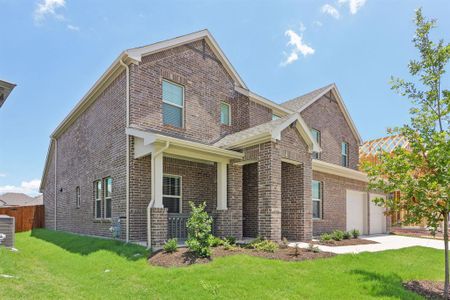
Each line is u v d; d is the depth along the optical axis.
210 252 7.77
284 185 12.13
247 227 12.90
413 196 6.59
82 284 6.64
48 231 17.53
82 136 15.32
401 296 5.71
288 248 9.15
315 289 5.88
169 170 11.51
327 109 19.23
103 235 12.21
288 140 11.09
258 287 5.88
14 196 45.66
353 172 16.47
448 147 6.20
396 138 22.17
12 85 5.74
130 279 6.69
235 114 14.41
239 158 11.18
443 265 9.00
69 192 16.70
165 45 11.76
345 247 10.40
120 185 10.94
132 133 10.09
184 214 11.11
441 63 7.12
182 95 12.36
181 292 5.75
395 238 15.12
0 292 5.45
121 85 11.43
